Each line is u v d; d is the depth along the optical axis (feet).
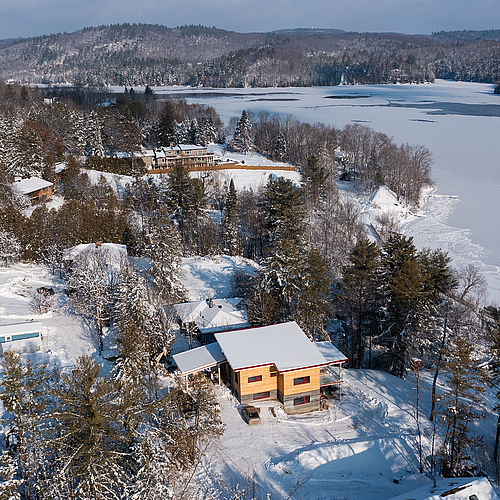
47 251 217.36
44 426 100.12
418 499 85.30
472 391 154.81
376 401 139.03
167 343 153.79
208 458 108.68
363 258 175.94
